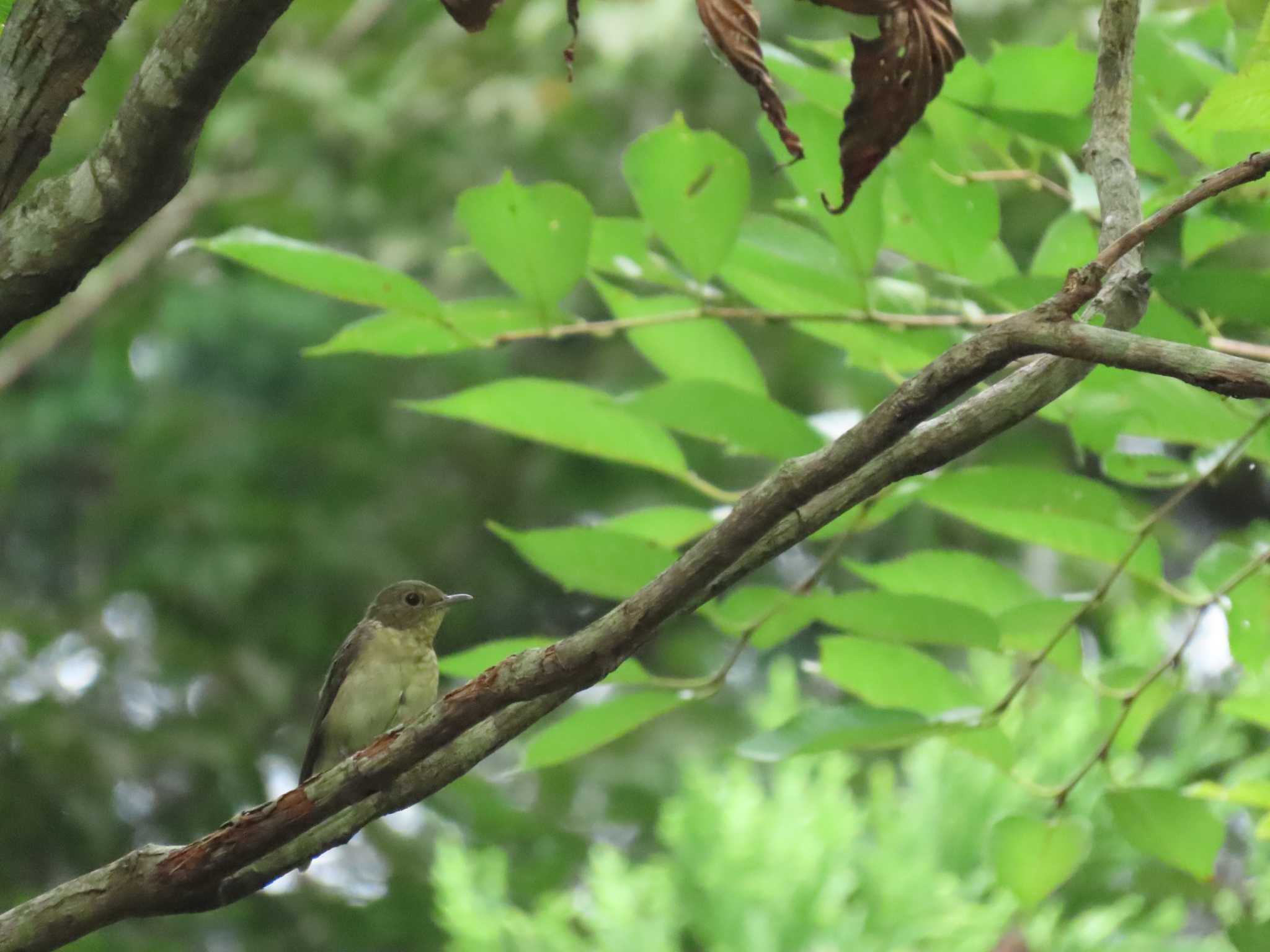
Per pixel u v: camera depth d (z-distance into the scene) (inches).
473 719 203.0
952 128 314.5
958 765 386.9
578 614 927.7
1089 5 753.6
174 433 892.0
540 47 882.1
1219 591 286.0
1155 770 397.7
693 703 274.5
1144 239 183.6
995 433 198.5
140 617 880.9
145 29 761.0
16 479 922.7
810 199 291.9
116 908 211.6
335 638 854.5
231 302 892.0
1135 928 409.4
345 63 903.1
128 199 206.8
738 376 313.3
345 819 216.7
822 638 287.1
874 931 366.6
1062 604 282.0
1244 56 304.7
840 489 203.0
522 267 285.9
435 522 899.4
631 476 877.2
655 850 738.8
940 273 318.3
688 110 875.4
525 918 389.7
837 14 763.4
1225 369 173.5
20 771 677.3
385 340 293.0
